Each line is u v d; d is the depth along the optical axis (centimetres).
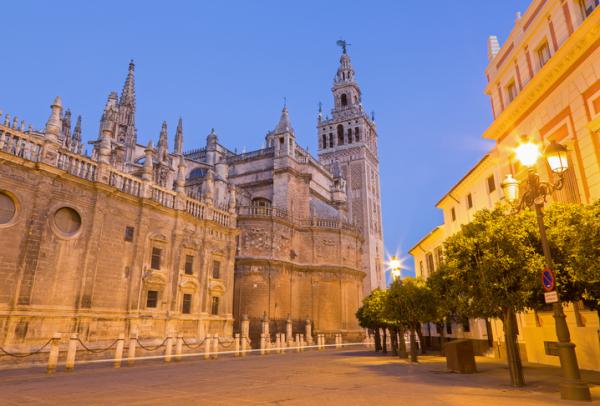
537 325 2094
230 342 3491
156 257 2995
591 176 1642
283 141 5956
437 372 1747
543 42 2020
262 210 5112
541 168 1953
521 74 2194
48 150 2353
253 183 6159
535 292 1272
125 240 2770
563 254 1238
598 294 1178
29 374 1727
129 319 2666
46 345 2152
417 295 2341
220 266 3666
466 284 1393
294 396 1116
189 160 6731
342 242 5641
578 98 1727
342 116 10244
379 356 2973
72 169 2511
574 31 1742
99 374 1766
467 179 2848
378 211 9788
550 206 1397
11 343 2041
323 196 7388
